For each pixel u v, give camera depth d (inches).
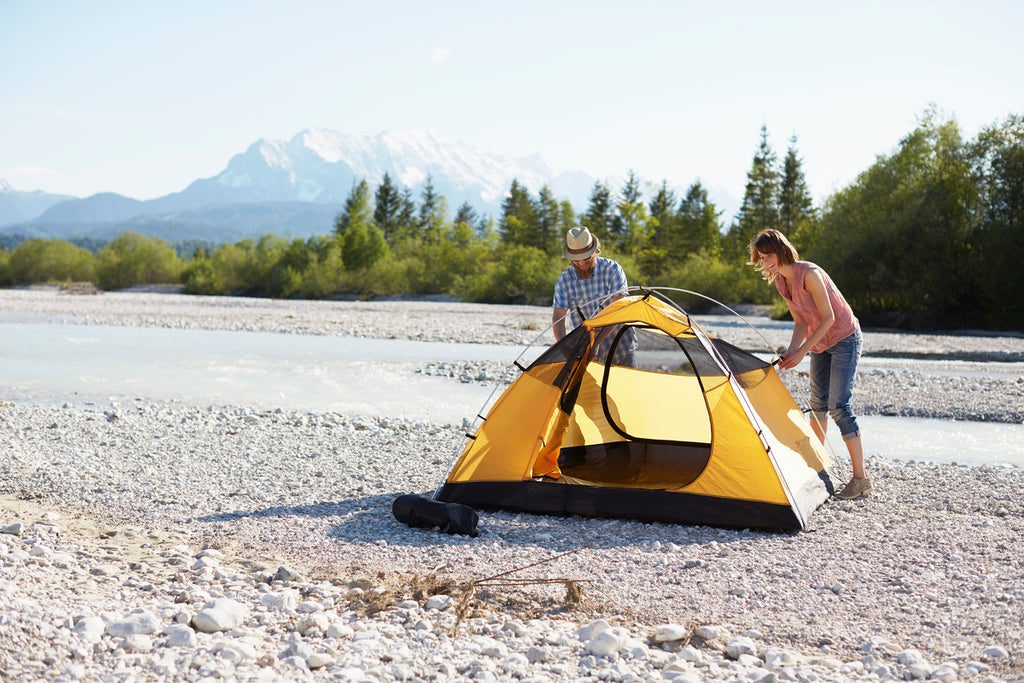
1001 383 530.0
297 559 174.9
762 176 2694.4
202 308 1549.0
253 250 3326.8
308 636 132.3
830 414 232.7
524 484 216.8
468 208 4215.1
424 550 180.9
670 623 140.9
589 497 211.6
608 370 267.6
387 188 3858.3
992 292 1278.3
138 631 128.9
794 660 123.9
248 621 138.3
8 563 154.1
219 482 242.7
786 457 211.5
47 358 629.9
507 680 116.0
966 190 1332.4
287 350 737.6
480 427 228.1
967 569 168.1
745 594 154.6
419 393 475.2
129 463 264.7
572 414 268.4
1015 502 225.0
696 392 267.3
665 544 185.5
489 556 176.9
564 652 127.0
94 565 162.6
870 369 639.1
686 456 259.8
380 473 259.8
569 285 261.0
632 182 3021.7
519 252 2281.0
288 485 241.3
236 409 394.0
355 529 197.2
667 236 2797.7
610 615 144.9
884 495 233.8
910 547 183.9
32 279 3624.5
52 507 211.2
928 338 1037.8
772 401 222.2
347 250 3043.8
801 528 196.5
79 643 122.5
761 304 1860.2
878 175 1457.9
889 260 1364.4
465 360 668.1
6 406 379.6
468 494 220.4
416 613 142.9
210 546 183.2
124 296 2326.5
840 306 224.7
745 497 202.2
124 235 3651.6
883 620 142.5
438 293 2684.5
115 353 679.1
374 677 116.0
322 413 385.4
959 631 137.1
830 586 158.9
